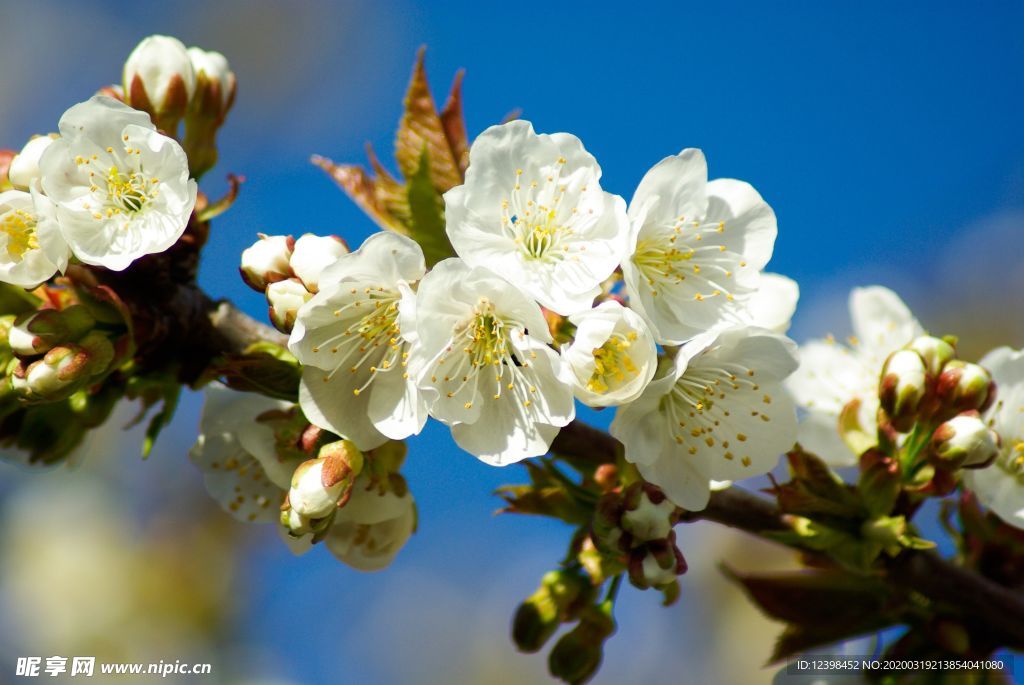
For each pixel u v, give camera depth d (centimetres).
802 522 50
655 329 48
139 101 50
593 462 49
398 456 49
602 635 50
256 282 48
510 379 48
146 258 49
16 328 48
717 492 50
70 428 50
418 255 48
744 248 49
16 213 48
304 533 48
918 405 50
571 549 50
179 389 50
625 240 48
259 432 49
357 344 48
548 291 48
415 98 50
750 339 48
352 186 51
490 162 48
